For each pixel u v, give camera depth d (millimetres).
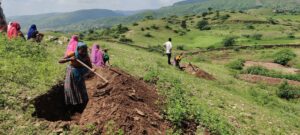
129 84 14195
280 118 21984
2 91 11445
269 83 44094
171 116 12805
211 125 13977
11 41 17312
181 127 12664
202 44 118688
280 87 38844
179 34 149375
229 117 17812
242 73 49906
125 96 12516
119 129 10477
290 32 156250
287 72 55469
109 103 11727
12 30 20141
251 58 76500
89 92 12969
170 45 32281
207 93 21625
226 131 14383
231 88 29156
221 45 108188
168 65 31297
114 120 10789
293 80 48344
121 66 20906
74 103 11469
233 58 78562
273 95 35062
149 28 152250
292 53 71125
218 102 20266
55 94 12156
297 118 24750
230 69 51469
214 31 169750
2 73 12586
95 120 10789
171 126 12445
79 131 10281
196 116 14086
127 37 124312
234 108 20344
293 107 29906
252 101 26547
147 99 13898
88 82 13898
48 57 16828
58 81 12906
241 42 114562
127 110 11523
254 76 46125
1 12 24281
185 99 16281
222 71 45562
